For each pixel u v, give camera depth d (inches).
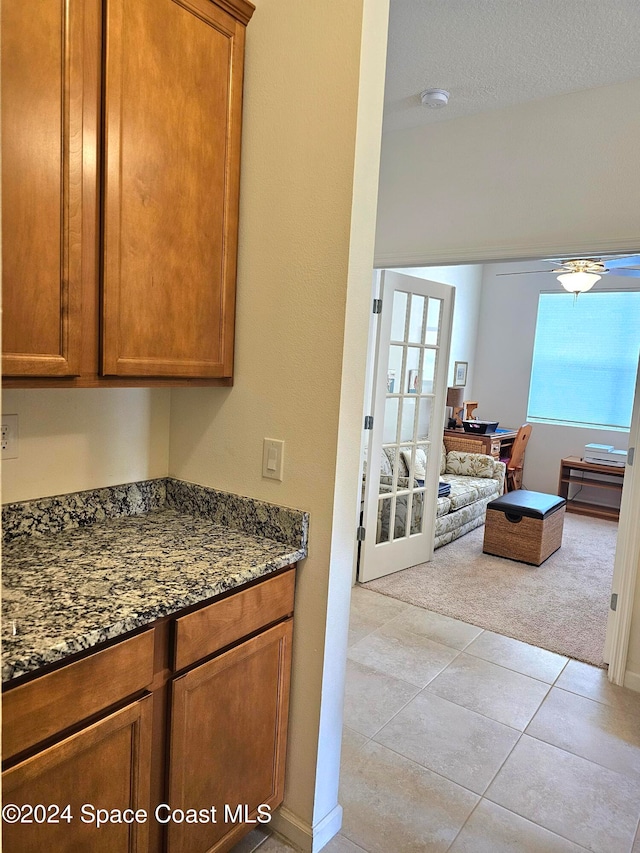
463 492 197.9
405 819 72.4
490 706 97.7
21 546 60.5
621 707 99.0
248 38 63.3
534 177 108.7
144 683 49.5
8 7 43.4
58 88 47.0
